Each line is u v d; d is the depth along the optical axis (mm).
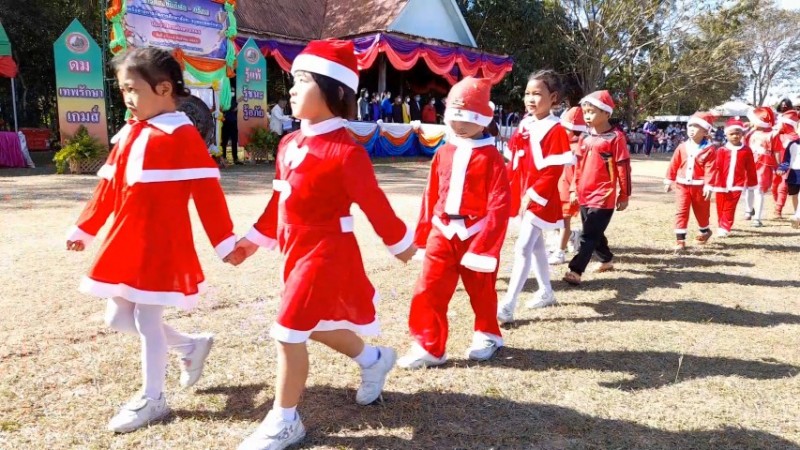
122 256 2490
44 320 3861
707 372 3324
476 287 3365
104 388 2928
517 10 28375
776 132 9156
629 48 33906
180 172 2521
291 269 2445
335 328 2482
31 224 6957
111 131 15414
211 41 14125
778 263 6098
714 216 9148
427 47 18750
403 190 10969
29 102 21922
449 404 2873
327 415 2729
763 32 48281
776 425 2736
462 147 3324
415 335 3314
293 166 2443
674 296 4852
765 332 4016
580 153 5207
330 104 2420
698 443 2568
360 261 2568
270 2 20047
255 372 3154
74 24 12414
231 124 15000
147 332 2574
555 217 4102
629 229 7898
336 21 20828
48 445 2418
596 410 2846
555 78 4184
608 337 3859
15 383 2947
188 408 2760
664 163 21984
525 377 3211
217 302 4328
